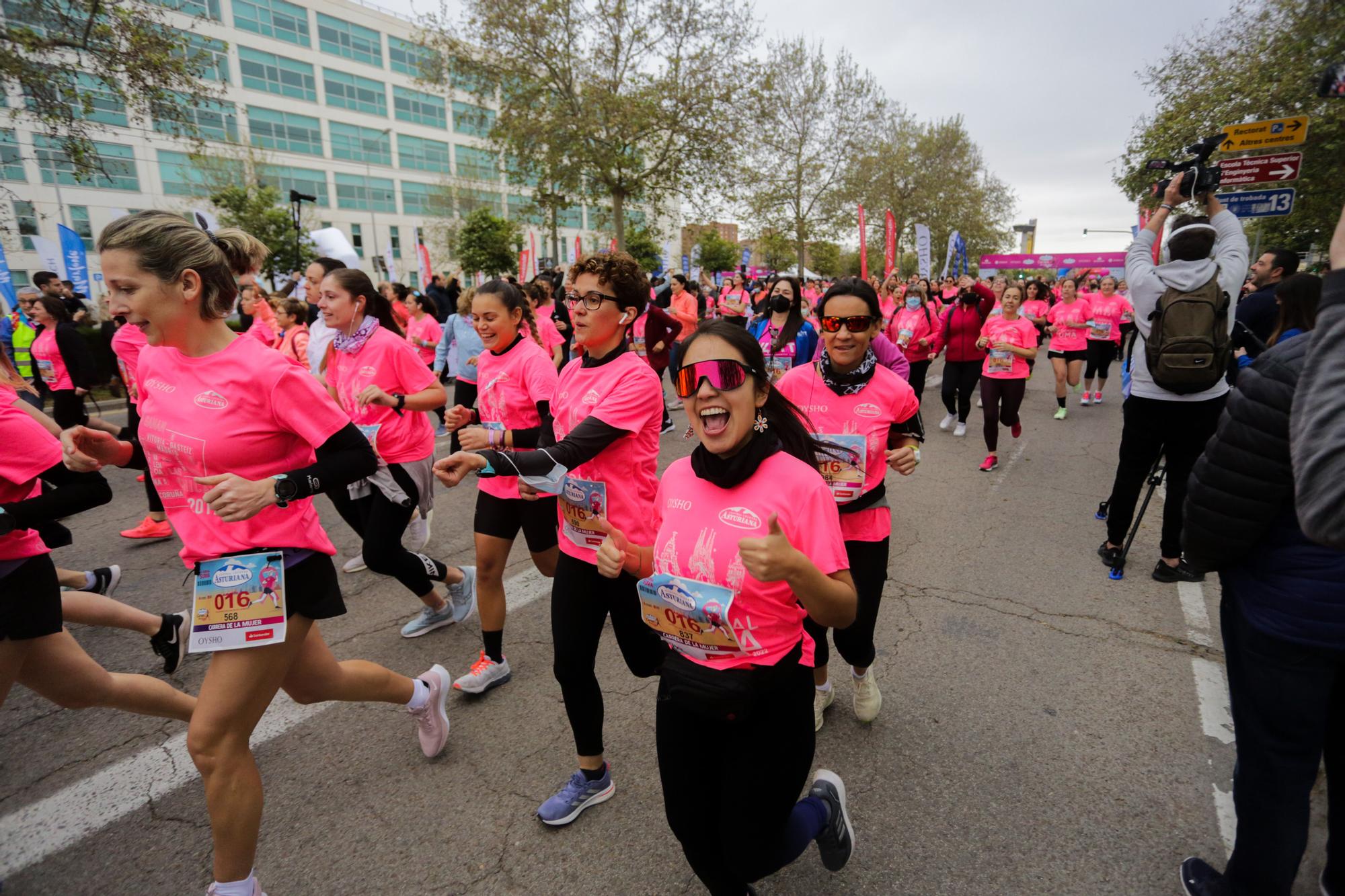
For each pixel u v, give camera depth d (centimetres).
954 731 300
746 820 168
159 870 234
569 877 228
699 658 173
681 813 177
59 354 600
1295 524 170
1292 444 123
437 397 363
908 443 288
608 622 401
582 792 252
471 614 406
